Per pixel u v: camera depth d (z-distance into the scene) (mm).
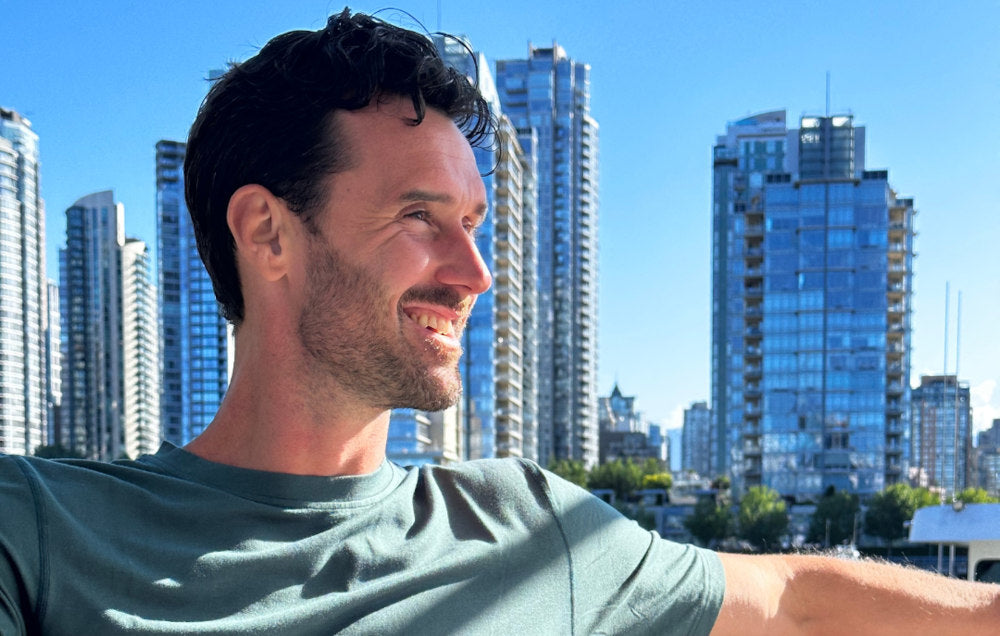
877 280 96750
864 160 118375
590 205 146250
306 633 1008
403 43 1079
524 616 1144
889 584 1298
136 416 123875
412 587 1089
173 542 1021
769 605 1269
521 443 104188
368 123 1061
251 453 1104
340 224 1050
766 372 97625
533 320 113562
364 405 1093
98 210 123938
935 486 89938
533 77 142625
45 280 104625
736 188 154375
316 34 1078
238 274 1113
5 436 96188
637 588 1230
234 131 1085
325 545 1065
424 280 1062
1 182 98250
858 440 94500
